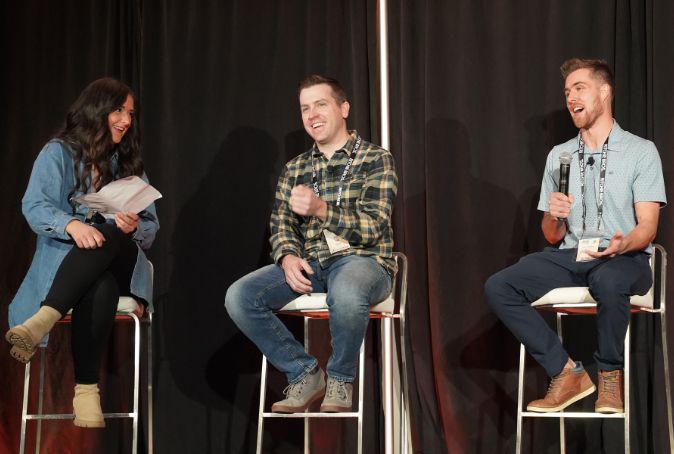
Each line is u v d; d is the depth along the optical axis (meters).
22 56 3.69
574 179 2.93
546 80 3.23
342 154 2.82
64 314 2.55
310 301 2.67
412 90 3.35
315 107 2.81
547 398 2.70
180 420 3.43
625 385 2.57
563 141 3.21
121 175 2.91
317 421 3.37
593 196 2.88
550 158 3.02
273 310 2.71
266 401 3.41
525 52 3.26
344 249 2.67
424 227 3.32
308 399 2.66
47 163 2.76
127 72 3.63
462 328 3.24
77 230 2.61
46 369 3.54
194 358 3.44
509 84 3.26
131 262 2.80
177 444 3.43
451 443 3.21
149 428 2.98
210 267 3.46
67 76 3.65
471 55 3.29
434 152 3.28
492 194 3.26
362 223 2.62
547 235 2.93
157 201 3.50
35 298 2.72
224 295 3.44
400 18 3.38
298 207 2.53
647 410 3.09
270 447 3.40
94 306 2.60
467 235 3.26
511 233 3.24
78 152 2.80
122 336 3.49
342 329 2.51
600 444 3.15
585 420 3.16
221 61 3.52
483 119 3.28
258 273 2.72
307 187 2.60
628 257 2.69
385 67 2.97
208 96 3.52
